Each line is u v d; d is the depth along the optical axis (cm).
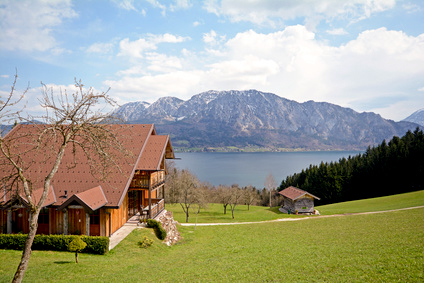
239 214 5450
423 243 1781
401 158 7225
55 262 1659
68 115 1093
